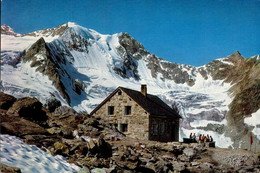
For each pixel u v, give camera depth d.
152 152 23.30
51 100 51.12
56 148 15.31
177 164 20.16
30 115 22.97
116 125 35.81
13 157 11.52
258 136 111.38
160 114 36.34
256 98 132.62
